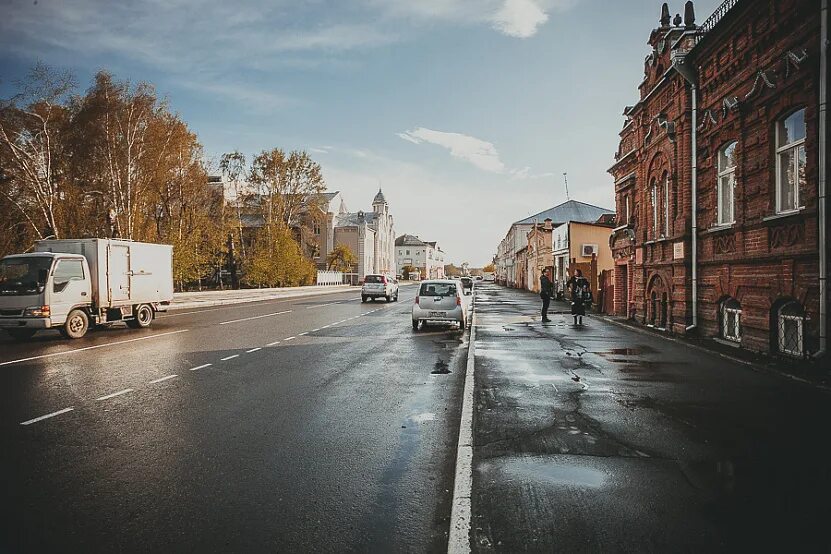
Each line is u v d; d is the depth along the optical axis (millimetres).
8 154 30453
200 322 20391
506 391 7781
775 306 9938
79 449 5430
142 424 6344
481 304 30859
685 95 13539
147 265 18266
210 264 44719
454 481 4543
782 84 9570
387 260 109375
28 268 14336
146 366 10375
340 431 6078
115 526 3744
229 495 4281
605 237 34969
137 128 34375
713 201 12453
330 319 21844
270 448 5473
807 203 8859
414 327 17734
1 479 4625
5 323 14023
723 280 11789
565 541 3430
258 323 19969
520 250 69188
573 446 5309
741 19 10898
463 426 6039
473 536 3498
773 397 7258
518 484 4367
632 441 5441
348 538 3570
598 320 19672
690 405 6863
